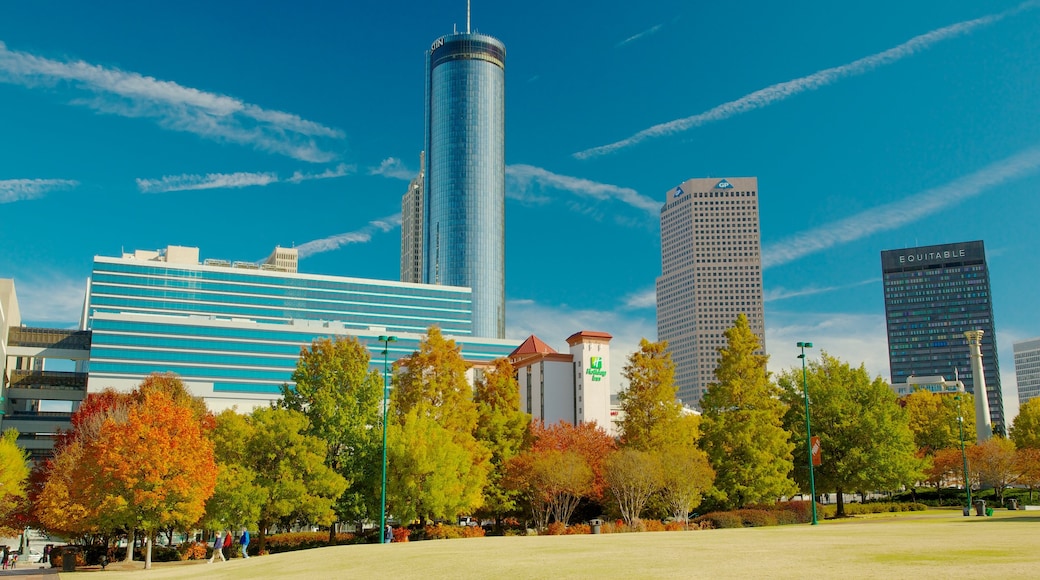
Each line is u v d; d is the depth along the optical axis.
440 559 27.95
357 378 56.31
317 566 28.94
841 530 41.34
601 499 60.34
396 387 66.31
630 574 20.69
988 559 21.64
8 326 138.00
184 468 44.03
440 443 53.84
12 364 156.62
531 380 100.38
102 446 43.47
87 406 64.31
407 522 52.78
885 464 67.88
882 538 32.44
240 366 163.75
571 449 63.06
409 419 55.19
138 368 154.50
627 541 35.34
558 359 97.88
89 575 36.50
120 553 53.47
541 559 26.31
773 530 44.12
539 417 96.94
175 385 70.19
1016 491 94.38
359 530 58.59
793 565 21.80
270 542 54.34
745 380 64.44
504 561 26.02
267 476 50.66
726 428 63.25
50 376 146.50
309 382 56.03
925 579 17.48
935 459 93.56
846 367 73.75
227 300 199.00
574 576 20.64
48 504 47.97
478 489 56.31
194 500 44.12
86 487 43.38
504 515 65.75
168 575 32.12
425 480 52.56
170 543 57.25
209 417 62.62
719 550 27.98
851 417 70.06
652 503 58.91
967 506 67.06
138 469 43.03
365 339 179.62
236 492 47.88
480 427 65.31
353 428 54.50
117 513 42.81
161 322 159.00
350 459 53.97
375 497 53.03
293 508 49.44
